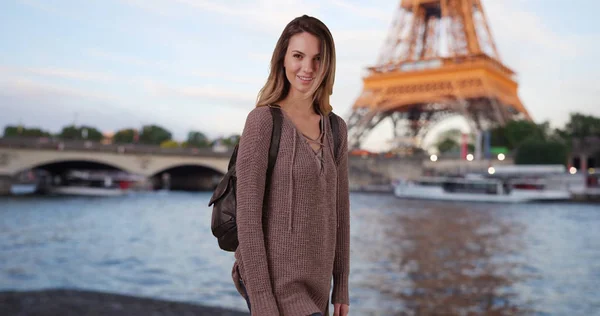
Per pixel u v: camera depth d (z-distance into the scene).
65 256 24.16
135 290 16.81
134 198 74.44
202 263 22.55
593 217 47.19
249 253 2.67
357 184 95.50
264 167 2.80
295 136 2.87
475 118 85.88
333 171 3.00
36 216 43.72
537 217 46.75
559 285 17.42
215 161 79.06
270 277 2.78
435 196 74.06
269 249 2.79
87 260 23.12
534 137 81.00
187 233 34.31
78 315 10.08
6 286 17.23
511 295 15.77
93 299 11.92
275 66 3.07
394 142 101.81
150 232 34.56
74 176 93.81
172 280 18.67
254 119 2.88
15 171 62.28
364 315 13.01
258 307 2.64
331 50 3.05
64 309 10.52
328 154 3.01
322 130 3.06
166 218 44.62
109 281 18.45
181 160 75.94
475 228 36.31
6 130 130.12
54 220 40.94
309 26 3.01
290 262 2.77
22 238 30.53
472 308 14.07
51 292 12.64
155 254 25.05
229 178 2.95
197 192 97.81
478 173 81.88
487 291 16.27
